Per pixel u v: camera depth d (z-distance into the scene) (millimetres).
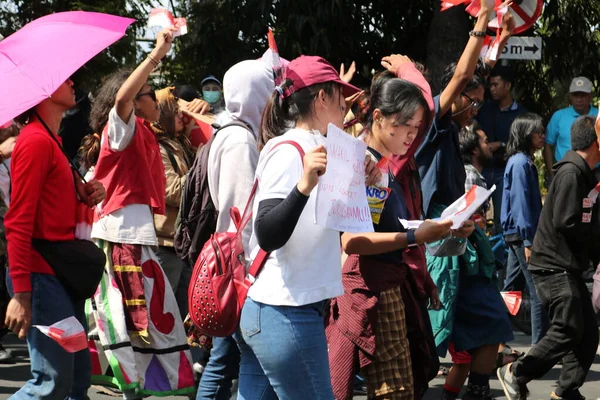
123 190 7113
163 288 7301
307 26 15469
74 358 5906
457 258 7457
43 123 5539
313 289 4480
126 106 6785
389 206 5434
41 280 5465
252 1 15438
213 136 6316
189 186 6582
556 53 16266
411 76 6074
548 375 9898
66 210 5543
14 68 5406
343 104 4770
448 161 7043
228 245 5270
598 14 16312
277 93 4777
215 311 5145
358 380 8266
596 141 7801
